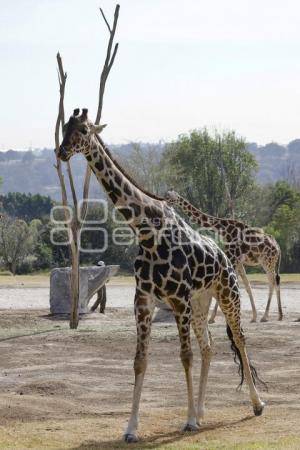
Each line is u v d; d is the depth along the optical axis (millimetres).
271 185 75938
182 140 68000
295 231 65438
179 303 11914
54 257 68188
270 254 26172
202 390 12859
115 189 11773
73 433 11898
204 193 67188
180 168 66500
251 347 19953
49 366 17359
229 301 13125
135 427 11523
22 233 67625
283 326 23812
